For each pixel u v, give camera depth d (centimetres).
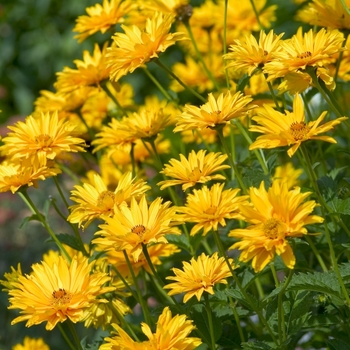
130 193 109
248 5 143
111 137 129
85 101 136
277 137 105
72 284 105
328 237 104
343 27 120
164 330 100
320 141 123
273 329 110
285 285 103
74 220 110
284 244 99
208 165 109
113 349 101
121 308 114
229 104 109
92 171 138
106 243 105
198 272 105
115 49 120
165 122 121
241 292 107
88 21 134
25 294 105
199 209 105
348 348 111
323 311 117
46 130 115
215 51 150
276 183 100
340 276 104
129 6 134
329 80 110
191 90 121
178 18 130
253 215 101
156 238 104
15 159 117
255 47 115
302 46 110
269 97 126
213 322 112
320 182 112
